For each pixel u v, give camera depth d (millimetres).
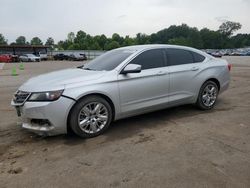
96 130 4453
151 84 4957
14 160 3668
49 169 3391
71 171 3326
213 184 2955
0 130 4922
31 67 27266
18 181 3125
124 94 4664
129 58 4844
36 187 2996
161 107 5254
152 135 4477
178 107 6277
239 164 3395
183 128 4785
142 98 4902
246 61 34344
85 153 3828
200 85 5734
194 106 6219
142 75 4844
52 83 4215
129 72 4598
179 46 5699
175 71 5301
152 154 3738
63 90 4098
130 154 3756
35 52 63188
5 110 6512
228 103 6656
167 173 3211
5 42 112750
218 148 3885
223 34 134875
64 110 4090
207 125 4922
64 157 3721
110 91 4480
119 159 3611
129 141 4238
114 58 5105
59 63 37719
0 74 18109
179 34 128875
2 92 9539
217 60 6293
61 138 4426
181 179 3072
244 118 5320
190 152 3770
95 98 4371
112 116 4691
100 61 5332
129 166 3408
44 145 4160
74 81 4273
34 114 4051
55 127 4082
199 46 122188
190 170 3268
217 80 6059
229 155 3650
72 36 119688
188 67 5539
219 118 5348
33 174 3279
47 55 54781
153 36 128375
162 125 4988
